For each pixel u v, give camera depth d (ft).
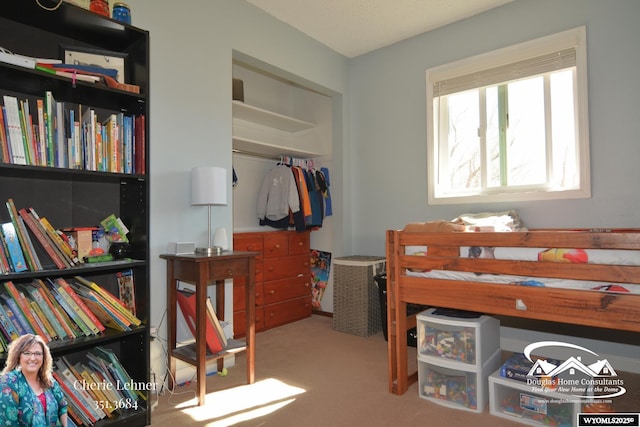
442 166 10.75
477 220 8.32
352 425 5.92
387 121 11.80
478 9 9.81
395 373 7.29
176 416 6.25
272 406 6.57
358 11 9.87
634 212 7.90
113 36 6.21
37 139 5.23
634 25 7.95
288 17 10.11
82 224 6.33
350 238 12.60
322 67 11.62
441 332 6.72
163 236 7.53
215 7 8.63
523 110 9.55
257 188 13.08
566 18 8.71
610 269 5.12
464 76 10.20
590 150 8.36
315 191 12.58
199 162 8.18
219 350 7.23
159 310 7.39
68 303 5.47
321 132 13.52
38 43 5.98
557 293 5.50
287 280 12.31
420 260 6.77
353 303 11.03
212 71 8.50
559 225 8.72
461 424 5.92
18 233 5.03
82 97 5.98
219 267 6.97
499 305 5.98
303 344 10.07
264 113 11.67
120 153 6.06
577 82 8.55
